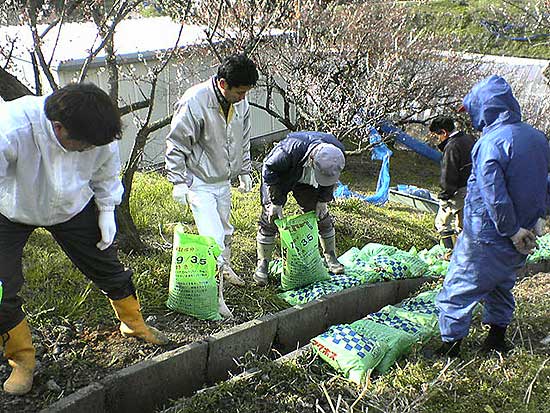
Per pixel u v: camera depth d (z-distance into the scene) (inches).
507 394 125.5
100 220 114.0
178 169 142.3
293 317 151.8
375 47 364.5
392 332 140.8
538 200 125.3
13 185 99.8
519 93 426.9
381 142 314.3
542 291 185.8
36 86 167.8
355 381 125.9
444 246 230.5
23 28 323.0
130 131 350.9
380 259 194.7
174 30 420.2
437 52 414.3
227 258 167.2
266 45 334.3
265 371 125.4
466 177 216.1
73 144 94.0
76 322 132.9
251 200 264.4
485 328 155.6
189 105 138.6
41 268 152.3
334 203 291.9
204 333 137.2
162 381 120.9
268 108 371.2
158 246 186.2
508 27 567.8
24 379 107.0
